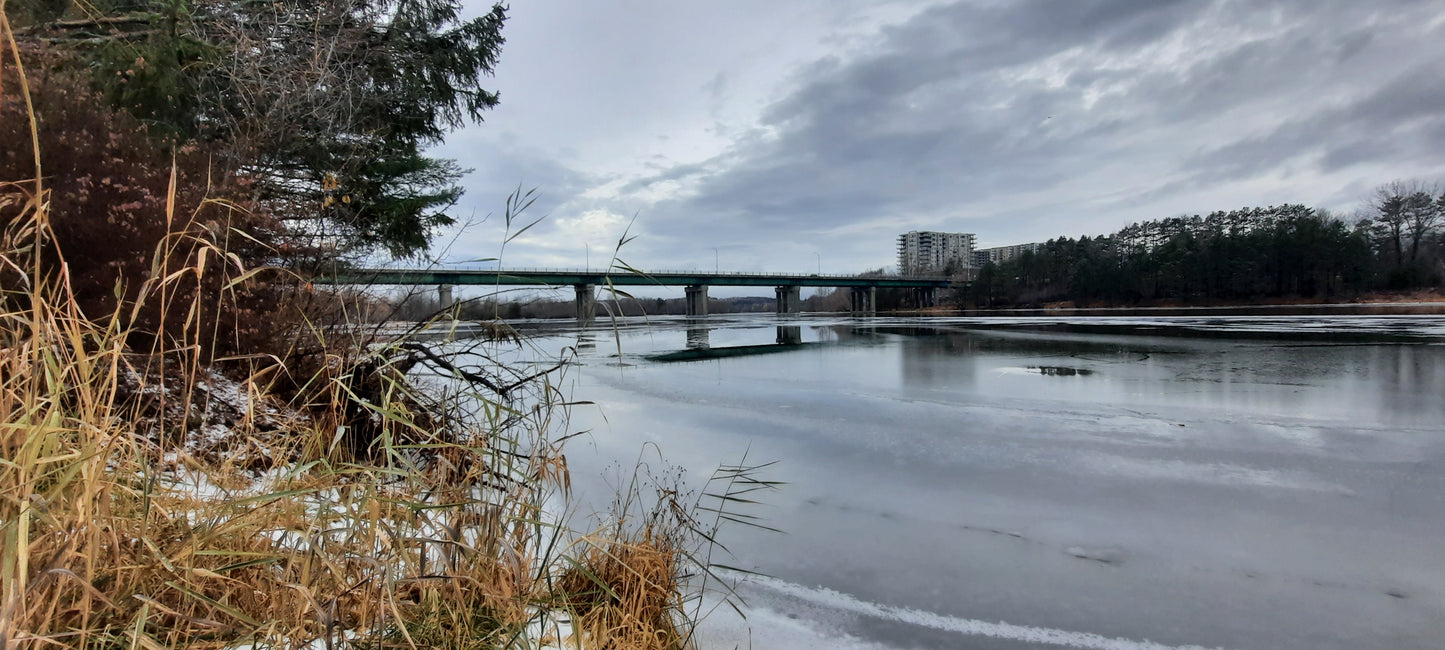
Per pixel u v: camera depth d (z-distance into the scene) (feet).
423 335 17.33
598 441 23.21
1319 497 16.53
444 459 7.15
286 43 27.07
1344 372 39.47
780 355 61.05
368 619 5.79
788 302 285.43
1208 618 10.21
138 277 13.62
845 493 17.16
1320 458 20.26
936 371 45.29
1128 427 25.34
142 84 21.33
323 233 20.66
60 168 14.21
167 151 18.78
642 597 7.61
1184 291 233.76
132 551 5.33
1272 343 60.44
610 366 51.37
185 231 5.87
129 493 5.47
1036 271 308.81
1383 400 29.78
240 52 24.72
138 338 13.76
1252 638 9.61
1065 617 10.21
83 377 4.83
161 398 6.45
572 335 85.87
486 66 39.99
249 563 5.13
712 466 19.84
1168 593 11.12
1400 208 223.30
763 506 16.05
